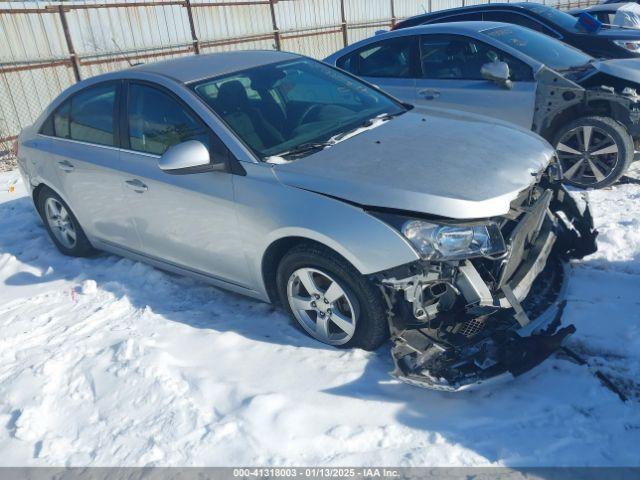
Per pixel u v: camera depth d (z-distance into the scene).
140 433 2.96
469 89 6.14
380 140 3.66
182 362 3.48
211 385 3.22
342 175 3.27
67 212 5.07
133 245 4.55
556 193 3.84
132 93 4.28
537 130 5.81
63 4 11.67
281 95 4.13
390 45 6.77
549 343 2.96
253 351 3.55
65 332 3.95
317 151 3.60
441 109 4.43
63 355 3.59
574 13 11.48
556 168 3.72
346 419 2.96
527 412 2.91
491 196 3.04
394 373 2.98
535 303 3.35
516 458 2.65
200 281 4.52
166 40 13.62
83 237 5.09
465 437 2.79
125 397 3.21
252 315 3.98
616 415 2.84
